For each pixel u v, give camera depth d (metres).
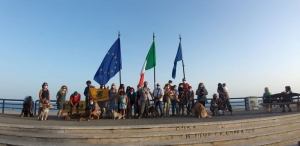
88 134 7.70
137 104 12.85
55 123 9.55
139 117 12.12
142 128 8.05
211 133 8.16
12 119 11.25
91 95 12.38
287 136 8.99
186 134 7.90
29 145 7.06
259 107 20.14
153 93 13.03
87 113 11.04
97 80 14.41
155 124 8.70
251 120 9.50
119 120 11.05
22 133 7.91
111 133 7.86
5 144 7.38
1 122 9.64
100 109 12.55
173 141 7.52
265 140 8.31
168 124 8.53
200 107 12.22
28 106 13.27
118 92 12.27
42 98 11.39
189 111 13.95
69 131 7.82
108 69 14.62
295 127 9.97
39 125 8.36
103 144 7.18
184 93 13.92
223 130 8.37
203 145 7.53
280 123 9.90
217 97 13.98
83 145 7.04
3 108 15.97
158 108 12.84
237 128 8.77
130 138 7.48
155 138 7.63
